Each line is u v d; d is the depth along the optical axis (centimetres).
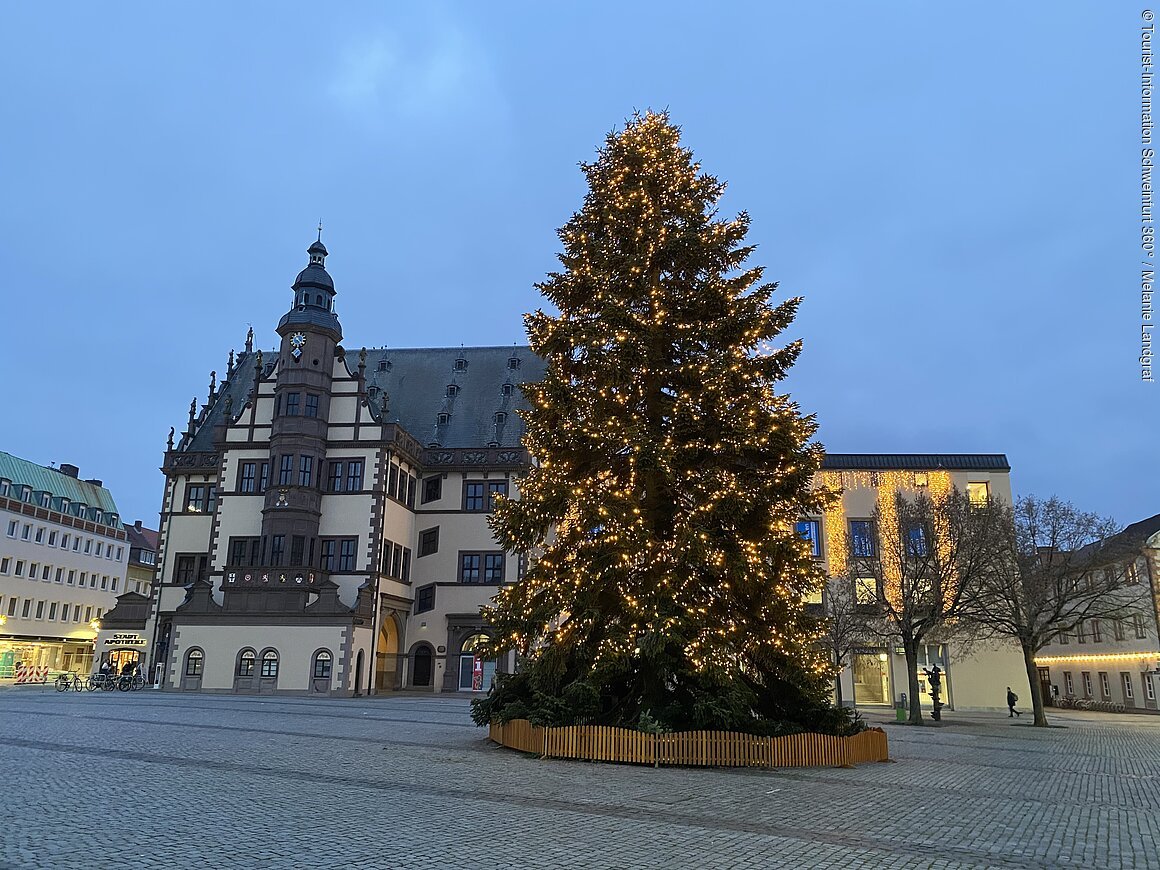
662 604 1920
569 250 2350
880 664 5166
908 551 4091
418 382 6638
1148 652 5694
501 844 984
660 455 1950
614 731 1809
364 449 5403
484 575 5741
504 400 6388
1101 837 1159
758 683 2062
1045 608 4028
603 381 2097
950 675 5009
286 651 4847
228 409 5612
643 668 1956
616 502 2009
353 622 4878
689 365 2083
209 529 5859
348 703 3997
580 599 1970
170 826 1030
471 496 5922
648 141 2316
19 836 957
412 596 5809
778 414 2022
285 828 1037
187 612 4928
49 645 7431
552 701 1933
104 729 2230
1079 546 4103
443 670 5600
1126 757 2325
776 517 2039
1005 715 4716
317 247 5725
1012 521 4100
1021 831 1177
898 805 1352
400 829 1049
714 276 2233
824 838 1079
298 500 5188
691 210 2259
